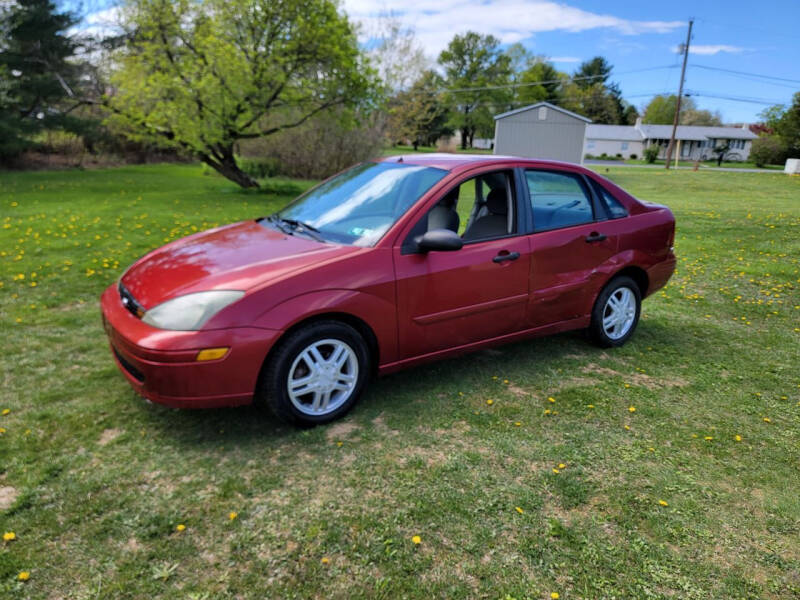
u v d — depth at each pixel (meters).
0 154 22.33
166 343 2.72
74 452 2.84
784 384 4.01
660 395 3.74
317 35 14.95
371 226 3.42
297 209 4.06
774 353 4.63
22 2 21.61
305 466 2.78
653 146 55.38
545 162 4.09
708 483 2.78
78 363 3.95
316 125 19.20
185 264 3.24
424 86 34.12
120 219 10.43
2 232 8.62
